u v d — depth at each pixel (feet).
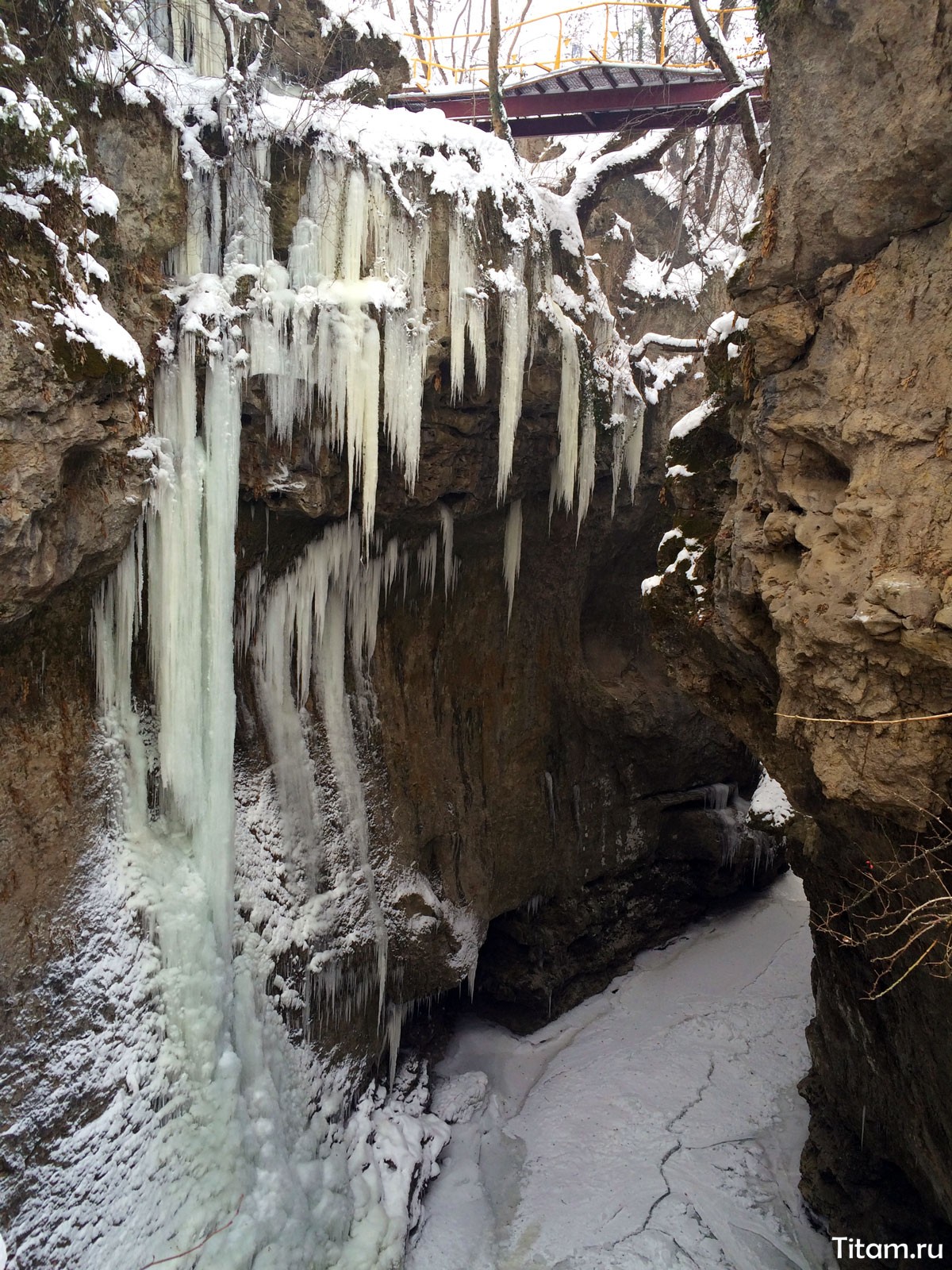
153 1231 20.76
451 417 28.07
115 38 20.15
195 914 23.29
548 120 40.22
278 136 23.20
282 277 23.62
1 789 19.74
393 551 30.04
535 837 38.17
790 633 16.58
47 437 17.70
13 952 19.66
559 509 35.58
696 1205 29.25
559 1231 28.73
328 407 24.90
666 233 46.98
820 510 16.43
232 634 24.20
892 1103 22.80
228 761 24.08
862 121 14.82
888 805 15.53
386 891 31.19
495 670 36.17
